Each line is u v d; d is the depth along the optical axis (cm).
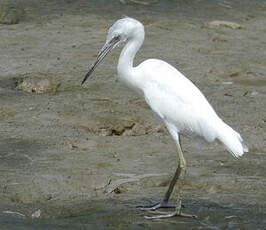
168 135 1392
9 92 1656
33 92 1697
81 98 1622
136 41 1055
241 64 2000
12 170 1148
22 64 1898
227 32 2455
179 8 2759
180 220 976
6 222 946
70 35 2291
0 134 1345
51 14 2564
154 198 1059
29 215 984
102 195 1075
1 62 1916
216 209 1016
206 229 946
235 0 3003
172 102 1019
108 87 1727
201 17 2666
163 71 1033
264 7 2955
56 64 1912
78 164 1188
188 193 1085
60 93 1681
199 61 2011
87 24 2455
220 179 1130
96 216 979
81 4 2711
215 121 995
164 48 2145
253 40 2358
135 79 1055
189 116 1007
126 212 995
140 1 2797
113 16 2580
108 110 1523
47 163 1188
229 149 973
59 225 944
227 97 1666
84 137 1351
